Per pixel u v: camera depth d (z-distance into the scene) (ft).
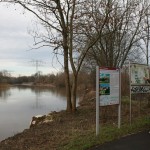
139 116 49.06
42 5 54.70
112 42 63.10
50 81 400.67
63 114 55.98
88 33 58.08
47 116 55.67
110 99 35.45
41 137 38.81
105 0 57.77
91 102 87.86
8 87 360.07
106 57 62.54
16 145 37.09
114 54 65.92
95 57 65.26
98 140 31.48
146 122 41.45
